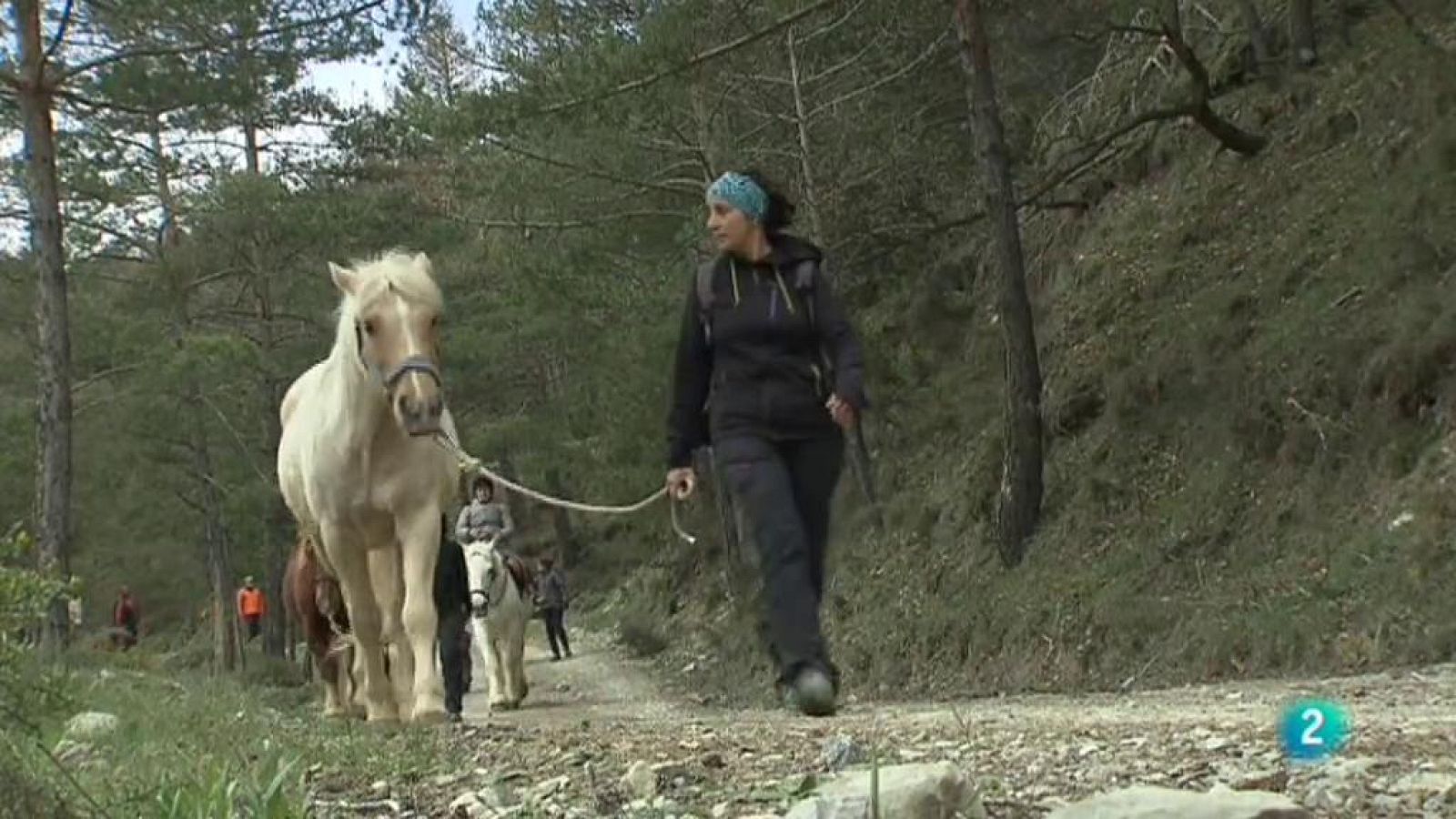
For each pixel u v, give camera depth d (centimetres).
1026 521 2295
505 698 2277
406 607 1065
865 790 484
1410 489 1728
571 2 2670
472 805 649
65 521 2330
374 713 1141
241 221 3538
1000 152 2291
